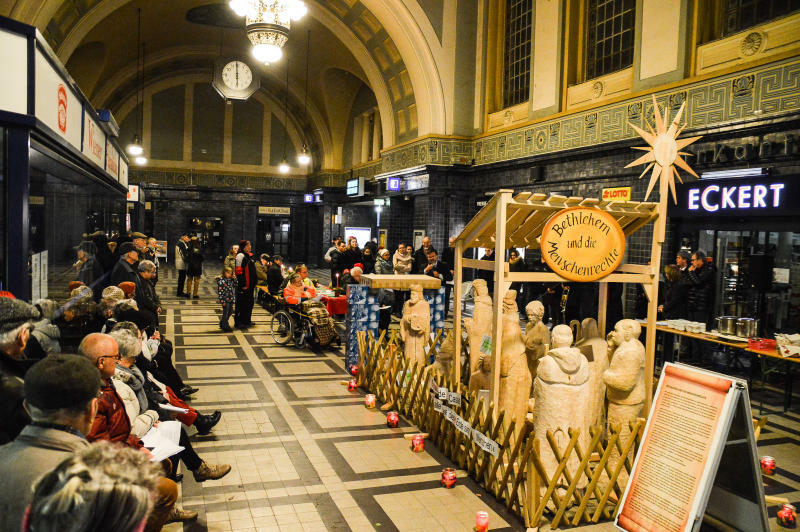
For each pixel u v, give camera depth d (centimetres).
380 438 566
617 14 1135
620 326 450
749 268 803
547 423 416
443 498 440
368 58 1838
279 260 1293
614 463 433
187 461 434
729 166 847
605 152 1095
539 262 1145
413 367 611
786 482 488
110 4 1568
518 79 1448
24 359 344
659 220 496
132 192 2148
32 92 418
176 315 1299
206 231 3089
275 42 944
